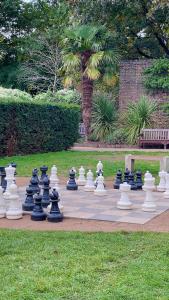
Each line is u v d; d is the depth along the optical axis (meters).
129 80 25.72
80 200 9.40
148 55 29.58
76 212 8.18
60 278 4.62
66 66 22.81
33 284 4.44
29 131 18.20
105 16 24.84
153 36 28.23
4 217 7.80
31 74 30.00
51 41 30.41
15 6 32.66
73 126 20.73
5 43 33.66
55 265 5.04
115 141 22.97
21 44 32.53
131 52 29.14
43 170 10.40
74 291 4.29
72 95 25.45
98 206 8.76
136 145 22.53
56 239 6.19
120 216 7.88
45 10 34.41
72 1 24.56
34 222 7.45
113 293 4.22
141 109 23.31
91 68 22.27
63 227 7.05
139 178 11.11
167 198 9.84
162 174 10.85
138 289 4.32
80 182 11.62
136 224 7.30
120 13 25.59
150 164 14.81
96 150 19.89
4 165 14.66
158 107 24.41
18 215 7.70
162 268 4.93
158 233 6.60
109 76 23.34
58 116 19.77
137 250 5.66
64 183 11.94
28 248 5.74
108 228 6.98
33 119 18.38
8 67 32.59
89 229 6.91
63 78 25.05
